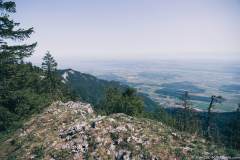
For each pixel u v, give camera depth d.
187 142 23.52
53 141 24.70
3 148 25.91
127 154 21.08
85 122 26.36
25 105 22.94
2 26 20.03
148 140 22.61
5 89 21.56
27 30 21.02
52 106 33.59
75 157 21.86
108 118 26.25
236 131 69.06
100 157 21.38
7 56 20.47
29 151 23.94
